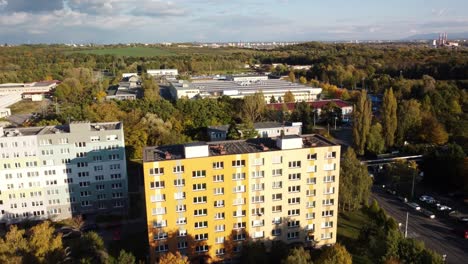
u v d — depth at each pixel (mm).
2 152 96625
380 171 136250
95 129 105062
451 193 116688
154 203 74375
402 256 68062
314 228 84312
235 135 143875
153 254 76562
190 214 76625
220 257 80250
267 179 78688
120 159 104688
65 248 77750
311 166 80438
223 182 76688
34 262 65312
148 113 169250
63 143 100250
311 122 196875
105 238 93812
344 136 183000
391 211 105062
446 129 161750
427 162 126500
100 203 106188
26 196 100812
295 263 60969
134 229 98438
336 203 84125
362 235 83562
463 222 97375
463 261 80562
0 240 67312
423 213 103125
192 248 78250
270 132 150500
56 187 102438
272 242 81438
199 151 75250
